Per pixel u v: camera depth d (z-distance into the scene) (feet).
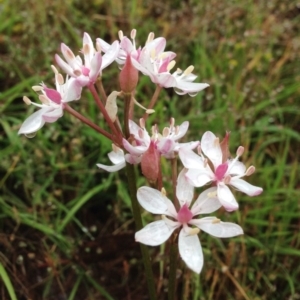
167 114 0.61
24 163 0.53
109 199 0.53
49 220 0.50
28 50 0.64
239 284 0.46
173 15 0.74
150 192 0.30
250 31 0.72
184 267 0.45
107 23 0.73
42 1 0.70
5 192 0.52
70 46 0.66
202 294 0.45
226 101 0.61
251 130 0.59
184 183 0.30
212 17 0.74
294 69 0.69
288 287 0.47
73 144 0.54
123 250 0.49
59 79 0.31
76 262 0.47
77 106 0.58
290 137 0.61
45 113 0.30
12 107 0.58
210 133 0.31
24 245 0.47
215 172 0.29
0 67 0.64
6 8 0.70
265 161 0.59
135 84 0.30
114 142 0.31
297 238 0.51
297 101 0.66
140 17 0.73
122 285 0.47
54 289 0.46
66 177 0.54
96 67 0.29
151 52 0.32
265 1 0.80
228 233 0.29
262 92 0.65
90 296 0.46
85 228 0.48
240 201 0.52
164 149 0.30
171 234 0.30
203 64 0.65
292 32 0.75
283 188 0.54
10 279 0.45
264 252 0.48
